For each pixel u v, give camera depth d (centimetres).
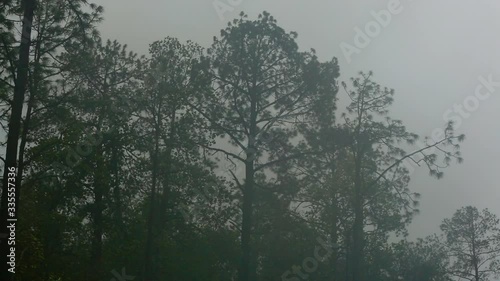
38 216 2844
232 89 3375
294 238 3662
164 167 3203
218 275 3550
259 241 3647
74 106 2633
